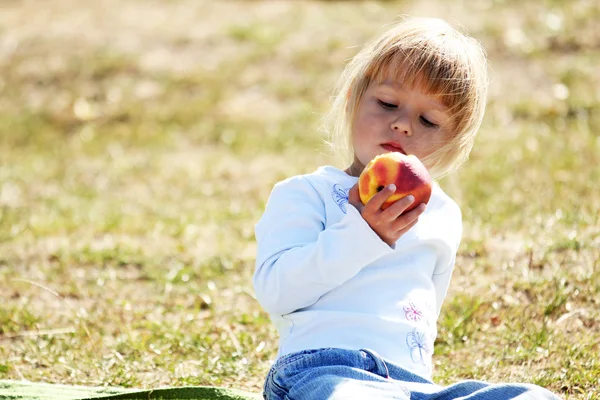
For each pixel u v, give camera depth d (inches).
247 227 483.8
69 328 348.5
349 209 214.4
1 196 558.9
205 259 426.6
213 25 900.6
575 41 788.6
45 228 483.5
